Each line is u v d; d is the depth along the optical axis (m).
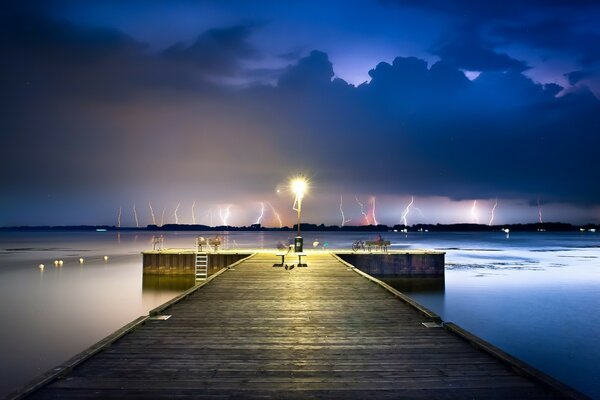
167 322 8.48
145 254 30.56
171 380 5.30
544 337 16.27
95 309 21.70
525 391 4.98
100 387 5.06
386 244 32.97
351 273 16.62
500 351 6.23
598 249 72.94
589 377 12.19
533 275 34.56
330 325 8.27
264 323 8.42
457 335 7.46
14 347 15.09
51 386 5.08
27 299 24.47
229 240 114.44
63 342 15.73
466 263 45.56
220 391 4.97
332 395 4.88
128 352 6.44
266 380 5.34
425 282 29.81
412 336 7.46
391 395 4.88
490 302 23.25
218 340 7.15
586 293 25.97
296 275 16.06
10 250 69.75
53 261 48.41
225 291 12.37
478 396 4.84
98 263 46.12
